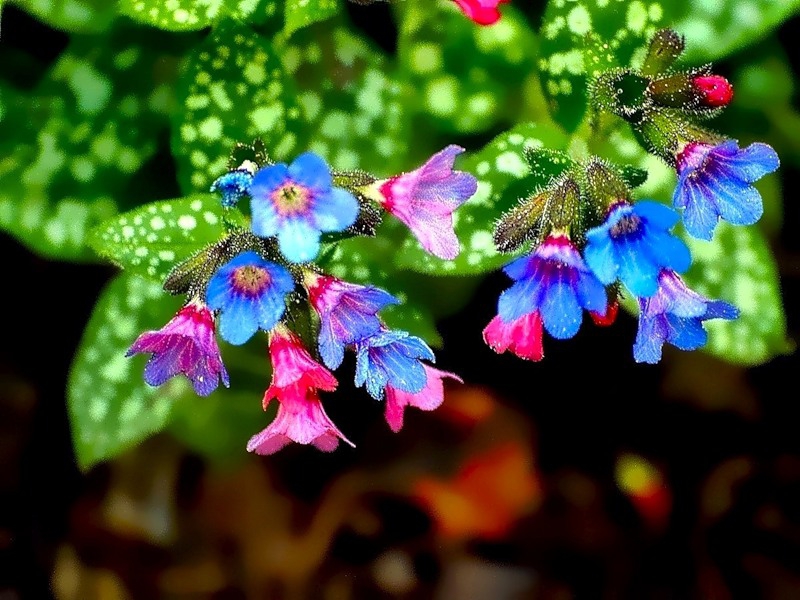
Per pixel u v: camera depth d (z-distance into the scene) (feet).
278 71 1.03
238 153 0.97
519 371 1.20
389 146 1.06
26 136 1.09
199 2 1.04
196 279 0.94
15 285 1.18
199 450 1.14
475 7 0.98
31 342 1.20
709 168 0.93
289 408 0.94
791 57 1.10
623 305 1.05
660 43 0.97
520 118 1.07
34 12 1.07
